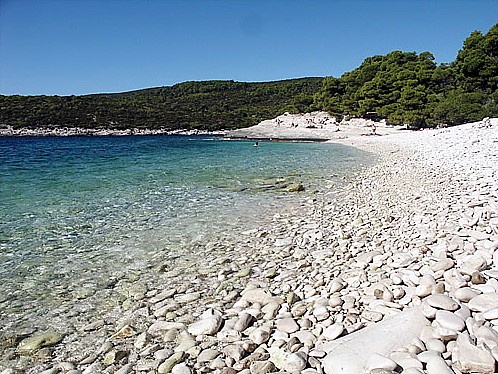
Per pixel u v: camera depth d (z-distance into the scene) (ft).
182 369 12.03
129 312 17.19
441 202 34.42
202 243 26.81
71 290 19.57
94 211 36.55
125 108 353.10
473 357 10.37
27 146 163.94
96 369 12.84
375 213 33.37
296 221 32.35
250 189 48.78
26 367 13.32
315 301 16.19
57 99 344.90
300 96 322.14
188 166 77.97
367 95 240.12
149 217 34.22
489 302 12.91
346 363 11.18
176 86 531.09
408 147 111.45
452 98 181.27
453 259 18.92
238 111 361.30
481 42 202.49
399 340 11.98
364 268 20.11
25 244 26.76
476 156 67.31
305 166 75.87
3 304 18.13
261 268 21.79
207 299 18.12
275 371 11.80
